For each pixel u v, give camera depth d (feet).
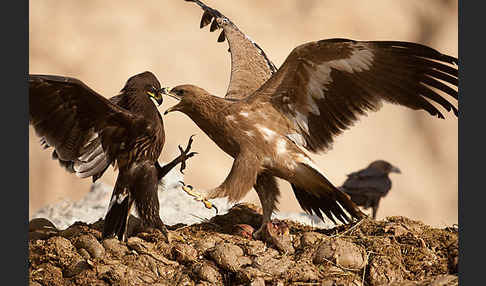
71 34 78.64
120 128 36.50
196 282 33.91
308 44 35.73
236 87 44.01
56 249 35.14
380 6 85.46
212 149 75.87
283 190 74.23
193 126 76.18
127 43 79.15
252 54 45.70
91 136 36.81
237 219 40.91
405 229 36.45
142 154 36.86
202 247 35.83
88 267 34.35
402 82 37.27
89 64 77.77
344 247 34.37
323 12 83.56
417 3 86.94
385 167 53.31
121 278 33.50
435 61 37.24
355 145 79.36
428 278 33.12
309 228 40.01
